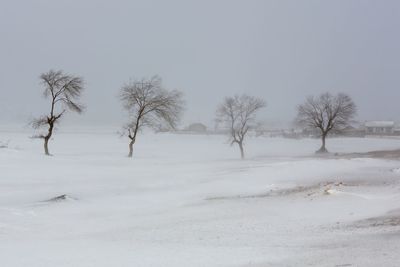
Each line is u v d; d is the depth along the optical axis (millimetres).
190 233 17016
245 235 16188
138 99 62625
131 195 28812
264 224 18312
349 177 34094
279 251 12906
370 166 41938
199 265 11359
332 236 15148
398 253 11328
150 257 12555
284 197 25359
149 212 23016
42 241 15961
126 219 21266
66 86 57969
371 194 24312
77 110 59938
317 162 43906
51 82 57906
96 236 17109
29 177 36969
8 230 18391
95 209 24125
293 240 14820
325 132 82438
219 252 13055
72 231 18484
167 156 70625
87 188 31969
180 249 13758
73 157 55312
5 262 12219
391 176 34531
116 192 30219
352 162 44906
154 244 14930
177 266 11328
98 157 57938
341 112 82688
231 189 30266
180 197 27859
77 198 27438
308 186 29859
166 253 13109
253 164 48656
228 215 20703
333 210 20641
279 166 41219
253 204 23328
